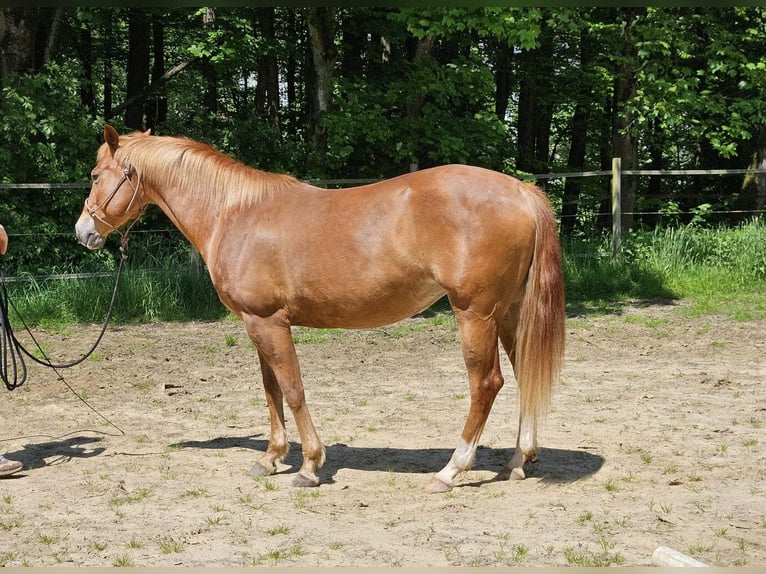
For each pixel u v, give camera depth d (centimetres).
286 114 1906
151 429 640
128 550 391
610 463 523
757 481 479
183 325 1111
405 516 434
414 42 1609
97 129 1313
